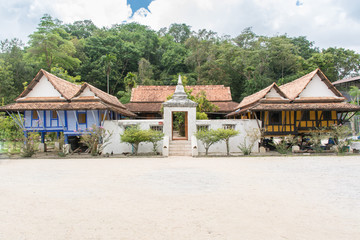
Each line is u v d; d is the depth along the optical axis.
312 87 22.38
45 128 21.78
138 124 21.19
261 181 9.48
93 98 22.25
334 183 9.05
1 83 37.69
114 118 26.05
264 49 56.53
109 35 63.22
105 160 17.06
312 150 19.81
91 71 56.69
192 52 59.94
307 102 21.88
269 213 6.02
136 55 62.94
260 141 21.28
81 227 5.31
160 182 9.47
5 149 23.55
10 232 5.12
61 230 5.18
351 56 62.47
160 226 5.30
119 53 60.59
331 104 21.30
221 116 34.44
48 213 6.19
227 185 8.87
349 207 6.43
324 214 5.95
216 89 36.53
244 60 52.94
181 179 10.01
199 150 20.78
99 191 8.20
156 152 20.00
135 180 9.89
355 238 4.68
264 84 50.97
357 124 32.34
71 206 6.70
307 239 4.65
